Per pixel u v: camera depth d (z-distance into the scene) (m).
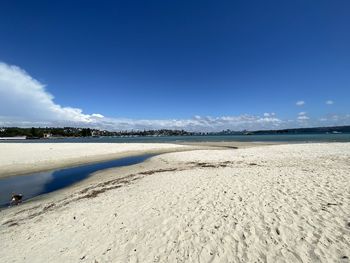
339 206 7.39
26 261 5.82
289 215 6.95
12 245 6.77
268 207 7.68
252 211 7.45
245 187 10.27
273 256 5.11
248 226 6.47
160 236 6.37
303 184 10.34
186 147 43.25
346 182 10.42
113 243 6.24
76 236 6.82
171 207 8.36
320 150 27.58
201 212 7.69
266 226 6.38
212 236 6.12
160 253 5.62
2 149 35.16
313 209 7.27
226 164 20.02
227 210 7.69
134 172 18.70
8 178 18.11
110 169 21.27
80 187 14.61
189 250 5.62
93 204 9.70
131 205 8.98
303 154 24.28
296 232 5.96
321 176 11.90
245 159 22.58
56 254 5.99
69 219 8.22
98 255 5.76
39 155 28.56
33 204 11.69
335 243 5.34
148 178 14.24
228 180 11.84
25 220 9.02
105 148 39.34
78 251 6.02
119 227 7.12
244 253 5.32
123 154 32.62
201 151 32.12
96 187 13.63
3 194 14.02
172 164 22.17
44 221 8.45
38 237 7.08
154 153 34.34
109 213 8.34
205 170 15.88
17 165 22.52
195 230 6.51
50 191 14.45
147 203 9.04
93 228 7.22
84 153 31.89
